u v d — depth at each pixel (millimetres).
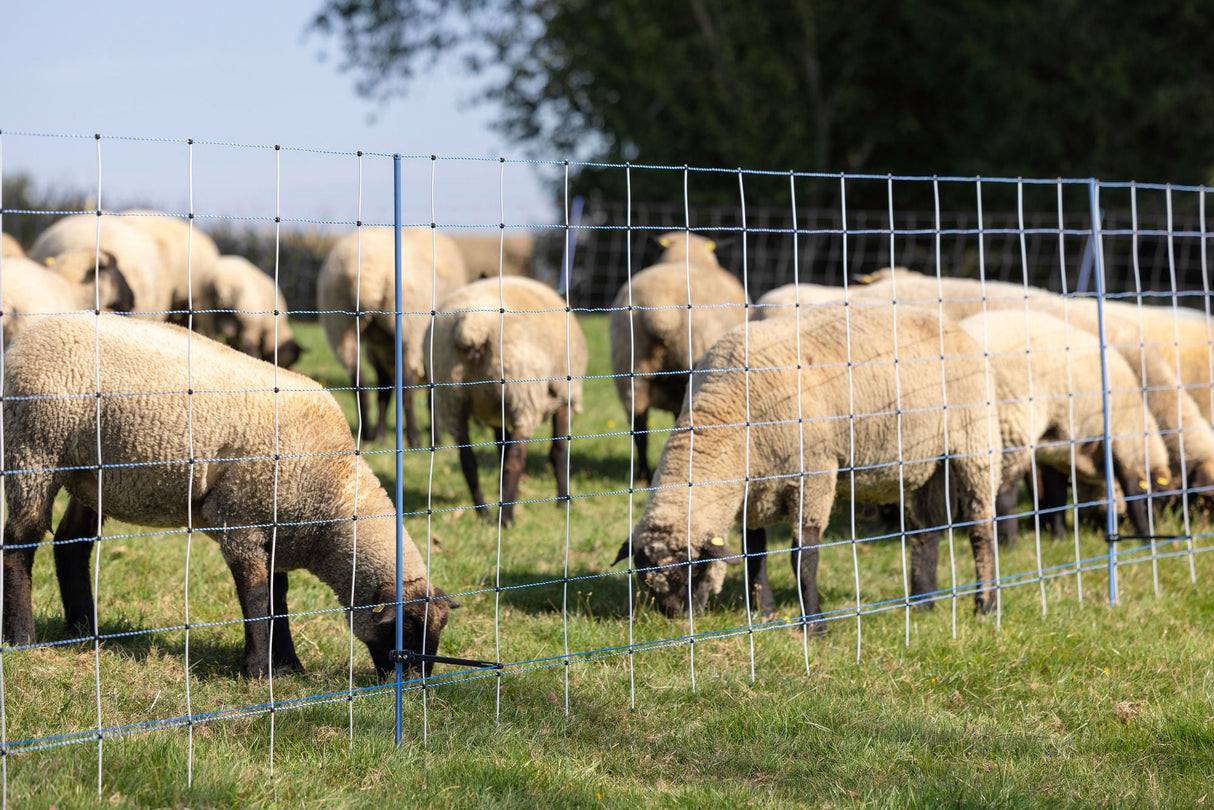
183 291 13531
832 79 28844
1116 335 9086
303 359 14961
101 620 5332
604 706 4684
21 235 22484
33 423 4719
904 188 28688
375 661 4898
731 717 4586
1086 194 26375
